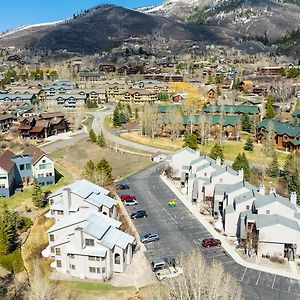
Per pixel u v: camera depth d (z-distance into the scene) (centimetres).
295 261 6694
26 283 6556
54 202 8588
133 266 6625
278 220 6825
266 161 12019
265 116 16500
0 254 7375
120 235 6781
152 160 12506
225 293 4962
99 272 6369
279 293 5816
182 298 4950
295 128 13650
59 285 6231
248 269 6438
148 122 15150
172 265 6531
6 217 7981
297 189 9112
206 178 9269
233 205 7950
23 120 15638
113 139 15112
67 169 12000
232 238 7512
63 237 6731
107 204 8012
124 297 5884
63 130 16475
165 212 8675
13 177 10312
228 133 15125
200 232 7744
